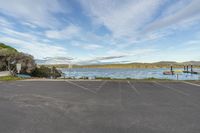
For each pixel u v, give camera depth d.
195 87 12.01
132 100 7.43
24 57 27.27
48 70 33.78
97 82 15.41
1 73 23.69
